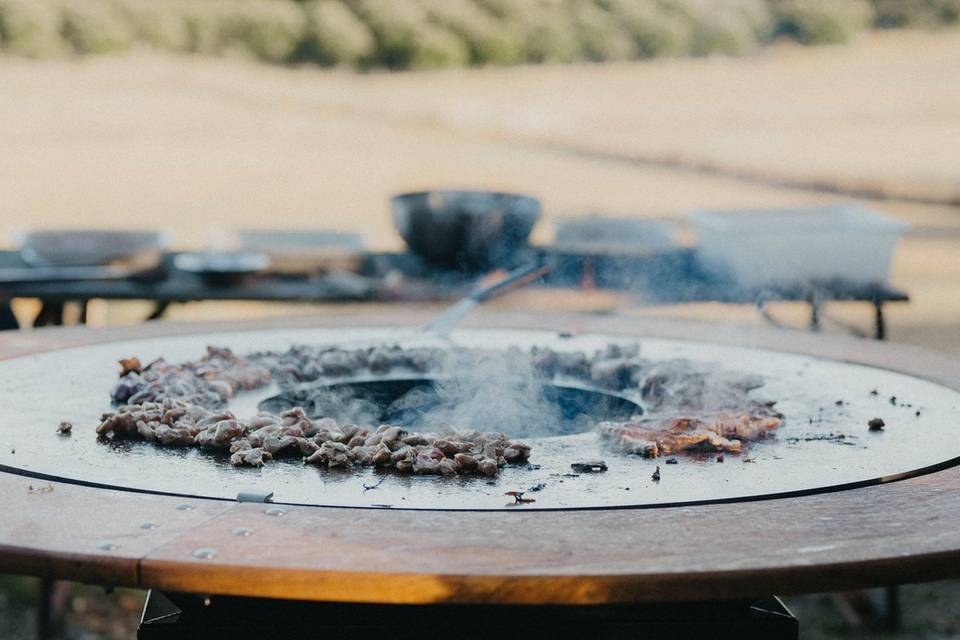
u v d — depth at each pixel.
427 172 17.00
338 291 3.89
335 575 0.89
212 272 3.88
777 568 0.91
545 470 1.23
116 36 19.70
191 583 0.91
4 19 18.81
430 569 0.90
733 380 1.71
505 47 22.73
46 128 17.77
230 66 21.00
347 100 21.03
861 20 23.83
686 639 1.12
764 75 23.14
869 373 1.88
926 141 18.31
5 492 1.11
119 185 15.27
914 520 1.03
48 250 4.19
